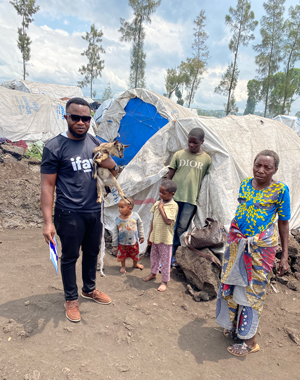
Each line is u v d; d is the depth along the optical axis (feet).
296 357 9.12
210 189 15.01
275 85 93.61
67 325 9.39
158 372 7.98
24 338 8.52
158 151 16.99
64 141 9.00
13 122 35.58
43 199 8.70
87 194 9.26
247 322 8.80
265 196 8.42
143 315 10.53
